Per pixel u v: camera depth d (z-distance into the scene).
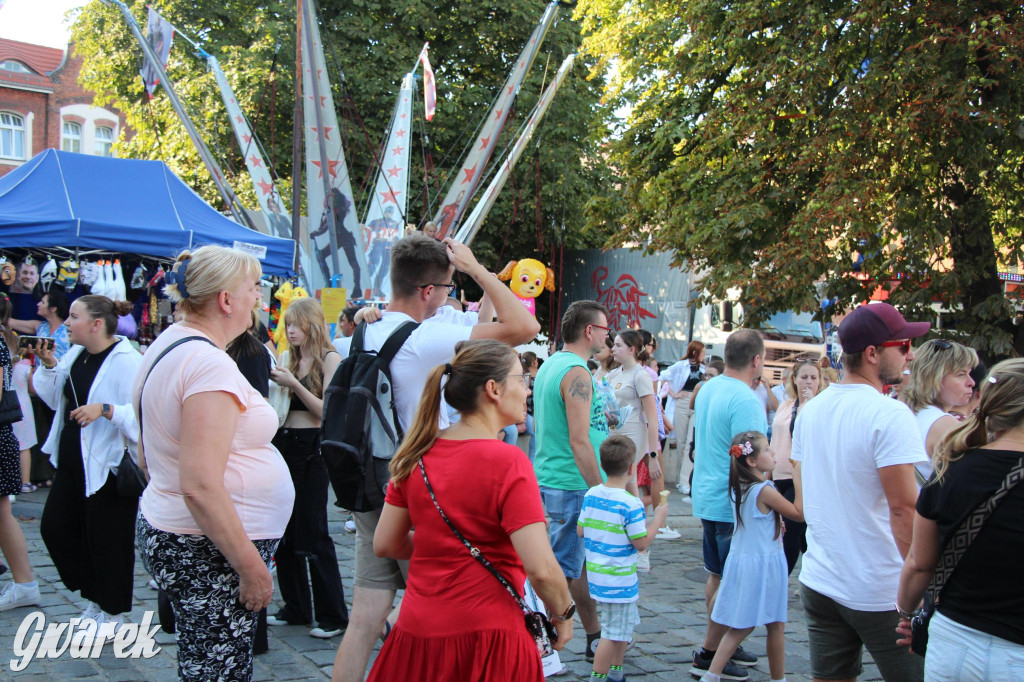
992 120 11.50
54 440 4.64
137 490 4.20
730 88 15.09
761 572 4.40
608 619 4.30
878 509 3.22
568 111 21.36
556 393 4.62
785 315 15.98
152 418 2.72
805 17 13.03
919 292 12.84
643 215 16.77
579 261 21.55
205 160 15.13
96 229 9.12
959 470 2.58
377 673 2.49
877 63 12.44
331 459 3.24
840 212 11.95
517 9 21.06
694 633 5.54
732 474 4.52
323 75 13.75
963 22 12.09
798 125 13.73
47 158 9.71
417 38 21.62
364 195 19.97
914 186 12.47
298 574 4.93
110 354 4.39
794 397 6.64
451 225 15.12
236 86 19.86
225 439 2.61
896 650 3.17
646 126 17.20
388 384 3.27
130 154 23.11
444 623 2.41
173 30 14.59
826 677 3.40
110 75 22.69
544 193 21.17
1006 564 2.45
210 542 2.73
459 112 20.98
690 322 17.83
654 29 15.90
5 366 4.88
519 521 2.38
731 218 13.27
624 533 4.31
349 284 14.19
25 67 30.70
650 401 7.09
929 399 3.96
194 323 2.86
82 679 3.99
